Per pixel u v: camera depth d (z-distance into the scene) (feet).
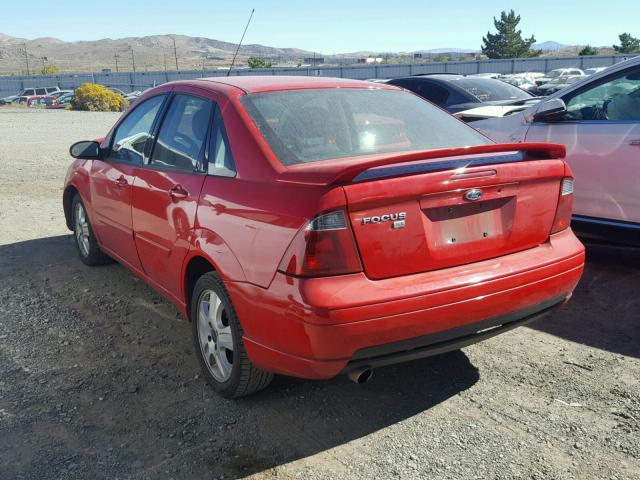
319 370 8.95
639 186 16.22
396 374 12.01
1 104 176.55
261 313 9.44
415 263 9.30
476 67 207.92
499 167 9.85
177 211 11.74
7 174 37.40
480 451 9.55
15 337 13.93
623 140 16.40
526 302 10.19
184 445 9.86
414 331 9.13
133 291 16.70
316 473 9.12
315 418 10.55
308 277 8.82
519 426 10.19
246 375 10.43
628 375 11.77
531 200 10.47
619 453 9.44
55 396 11.37
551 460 9.30
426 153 9.11
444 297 9.23
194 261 11.55
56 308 15.58
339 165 9.43
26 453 9.68
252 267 9.57
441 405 10.87
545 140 18.03
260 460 9.46
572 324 14.15
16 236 22.63
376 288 8.92
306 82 12.61
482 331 9.95
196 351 11.78
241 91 11.72
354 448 9.70
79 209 18.48
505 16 254.27
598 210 17.15
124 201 14.34
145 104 14.80
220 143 11.21
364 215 8.86
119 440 10.00
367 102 12.35
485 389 11.37
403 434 10.04
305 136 10.82
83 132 69.77
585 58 195.11
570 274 10.81
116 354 13.04
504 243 10.21
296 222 8.93
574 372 11.93
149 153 13.69
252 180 10.12
